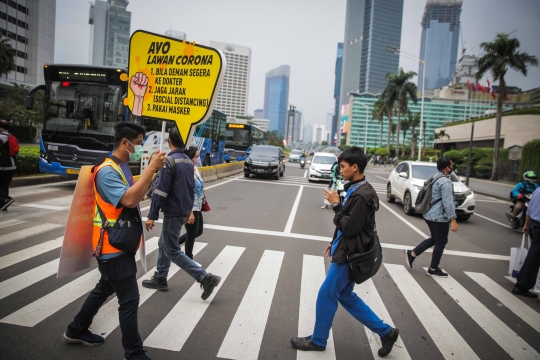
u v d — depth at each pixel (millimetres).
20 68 68125
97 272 4648
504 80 31312
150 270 4965
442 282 5289
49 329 3270
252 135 29438
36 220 6984
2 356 2828
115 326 3410
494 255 7105
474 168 35594
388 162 55688
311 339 3260
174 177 3914
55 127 10609
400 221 10008
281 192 14484
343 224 3008
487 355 3350
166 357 2971
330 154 21031
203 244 6406
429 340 3574
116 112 10562
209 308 3934
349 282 3244
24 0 67562
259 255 5957
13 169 7059
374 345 3408
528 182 9953
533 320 4172
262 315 3842
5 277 4367
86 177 2863
